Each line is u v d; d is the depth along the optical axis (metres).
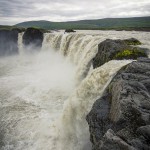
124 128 6.43
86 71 19.44
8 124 14.28
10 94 19.62
